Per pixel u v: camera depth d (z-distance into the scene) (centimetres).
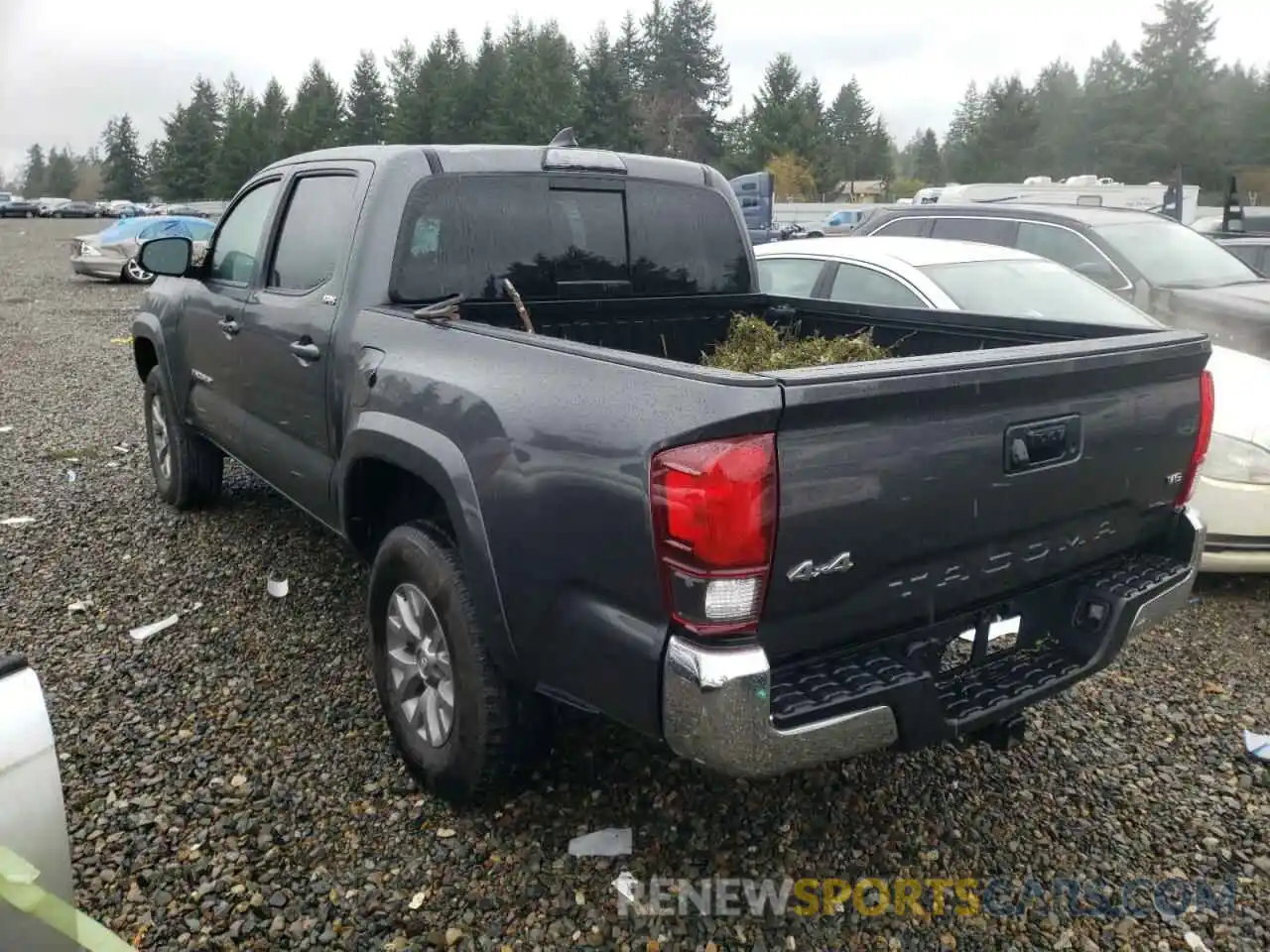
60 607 468
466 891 288
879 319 430
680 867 300
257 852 302
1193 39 6700
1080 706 404
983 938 278
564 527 261
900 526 251
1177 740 380
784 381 227
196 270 516
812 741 240
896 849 312
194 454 577
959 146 8350
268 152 8112
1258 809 338
